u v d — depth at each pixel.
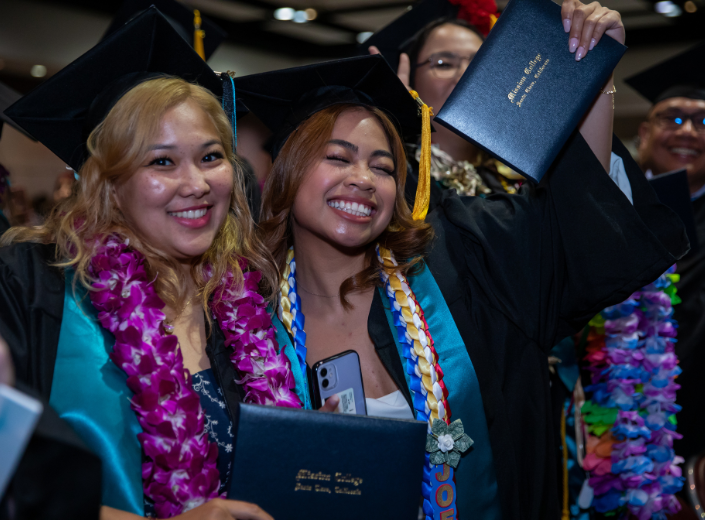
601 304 1.64
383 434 1.14
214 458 1.28
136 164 1.27
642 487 1.98
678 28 8.10
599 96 1.65
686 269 2.93
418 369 1.50
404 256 1.67
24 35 6.98
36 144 6.62
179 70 1.52
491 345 1.63
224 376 1.42
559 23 1.57
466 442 1.44
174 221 1.33
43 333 1.27
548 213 1.71
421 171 1.70
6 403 0.63
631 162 1.77
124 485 1.20
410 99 1.63
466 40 2.36
